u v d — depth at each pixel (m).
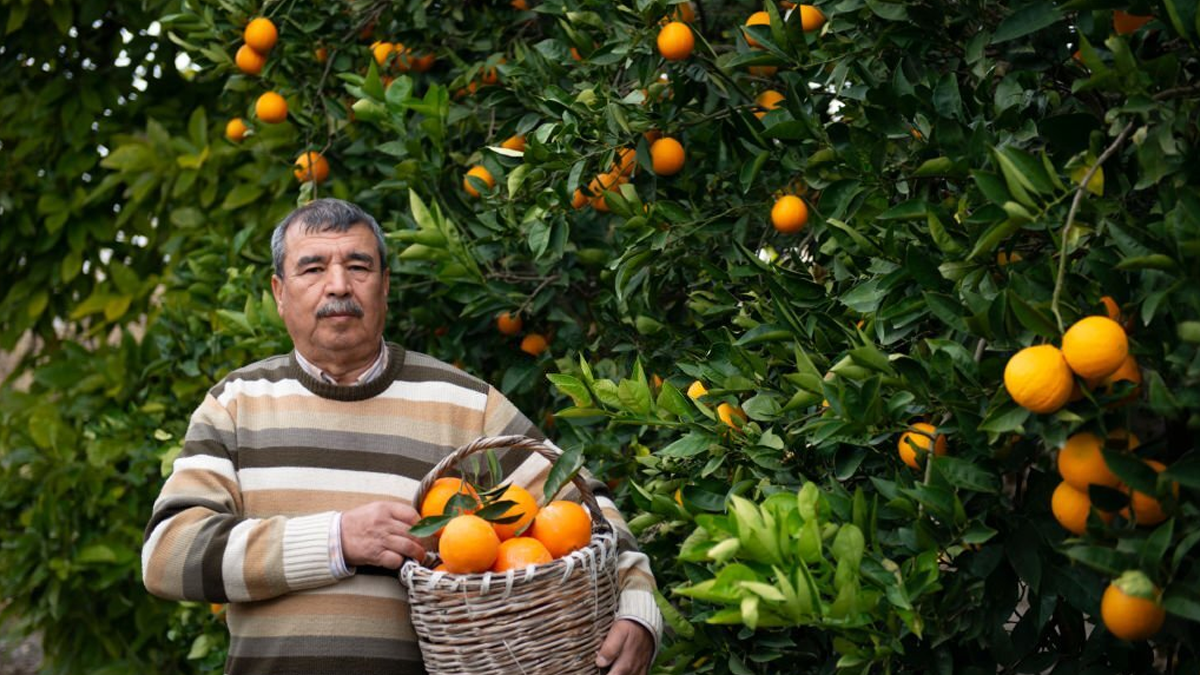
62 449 4.39
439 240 2.84
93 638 4.57
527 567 1.92
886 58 2.23
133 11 4.59
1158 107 1.56
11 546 4.29
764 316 2.27
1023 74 2.00
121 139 4.49
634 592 2.15
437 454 2.31
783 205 2.37
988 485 1.69
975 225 1.77
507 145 2.96
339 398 2.29
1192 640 1.62
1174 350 1.53
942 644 1.84
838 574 1.58
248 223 4.14
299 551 2.07
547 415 3.26
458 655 1.96
